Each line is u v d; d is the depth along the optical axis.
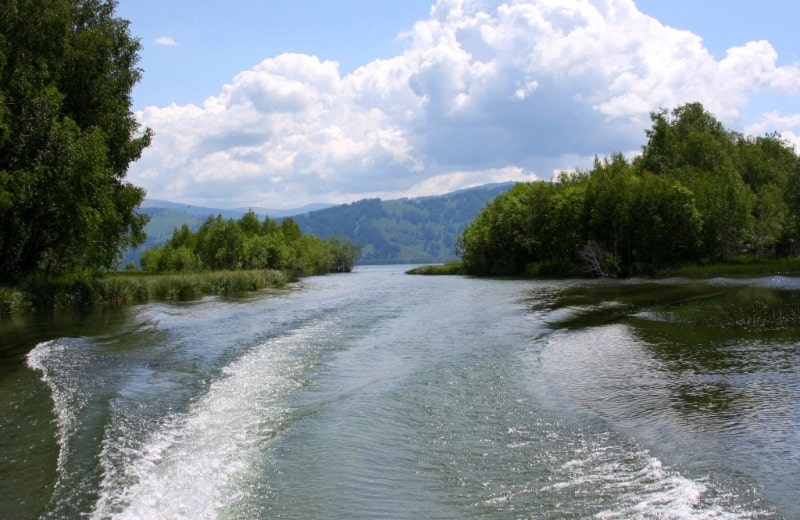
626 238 65.69
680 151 82.31
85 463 8.67
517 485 7.92
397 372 14.88
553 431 10.17
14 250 36.75
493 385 13.47
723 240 62.84
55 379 14.16
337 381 14.00
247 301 38.03
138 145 40.53
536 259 79.06
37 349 18.58
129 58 41.62
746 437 9.70
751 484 7.83
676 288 39.41
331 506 7.30
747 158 81.31
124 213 39.97
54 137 31.75
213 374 14.80
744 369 14.52
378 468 8.53
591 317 25.36
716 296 31.86
